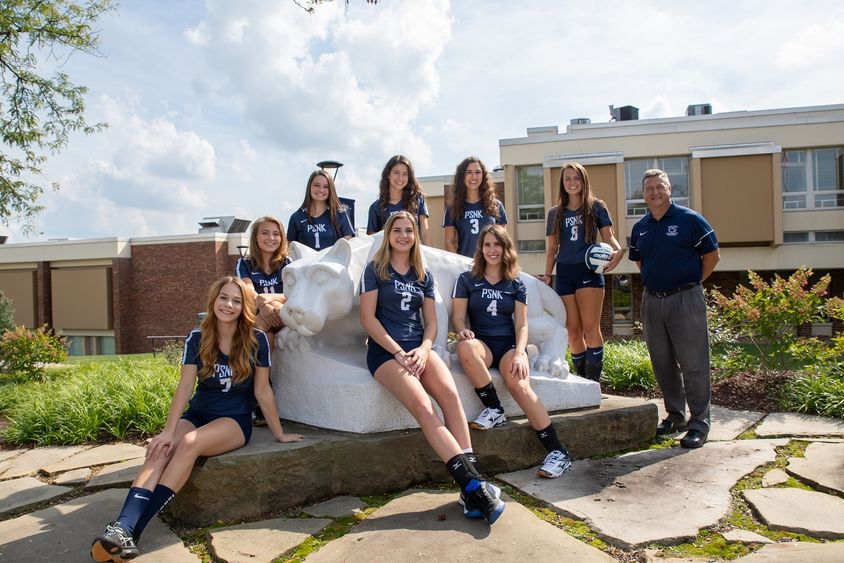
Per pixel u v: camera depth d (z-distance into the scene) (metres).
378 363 3.27
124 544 2.44
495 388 3.78
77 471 3.97
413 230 3.42
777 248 16.89
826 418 4.80
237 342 3.09
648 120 17.23
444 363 3.41
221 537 2.72
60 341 9.91
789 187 16.95
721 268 17.22
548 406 3.98
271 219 4.18
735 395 5.70
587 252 4.76
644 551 2.51
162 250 23.97
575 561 2.40
